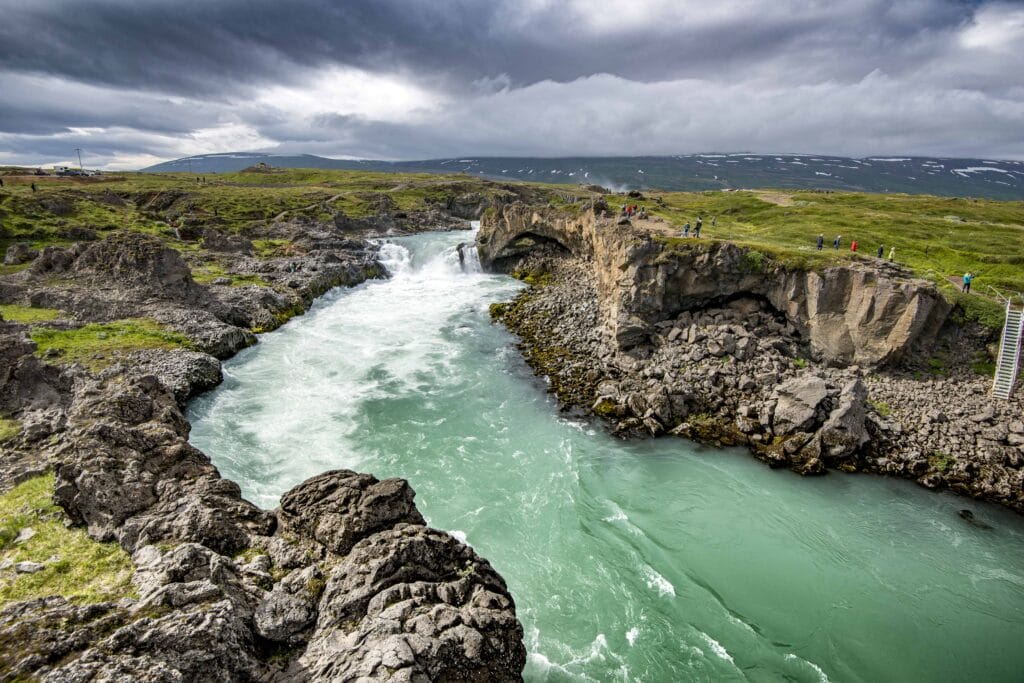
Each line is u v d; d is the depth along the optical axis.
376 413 38.03
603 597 22.80
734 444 34.94
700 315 46.91
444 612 15.77
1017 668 20.36
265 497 27.47
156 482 20.73
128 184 138.88
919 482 31.47
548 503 28.73
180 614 13.49
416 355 49.44
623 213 75.00
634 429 36.84
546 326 55.59
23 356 32.22
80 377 33.53
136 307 48.72
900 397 38.12
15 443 25.84
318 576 16.91
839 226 75.94
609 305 51.25
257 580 16.53
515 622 16.98
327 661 13.72
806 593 23.47
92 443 21.03
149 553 17.05
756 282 45.66
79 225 77.44
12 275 52.66
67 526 19.19
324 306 65.12
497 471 31.47
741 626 21.67
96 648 12.09
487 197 159.50
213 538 18.02
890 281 40.28
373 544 17.34
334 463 31.38
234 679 13.32
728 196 132.25
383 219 126.06
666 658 20.14
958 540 27.05
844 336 42.22
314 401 39.53
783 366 41.22
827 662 20.30
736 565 24.89
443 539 18.56
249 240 85.62
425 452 33.12
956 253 59.78
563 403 40.66
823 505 29.39
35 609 14.21
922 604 23.12
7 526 19.00
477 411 39.06
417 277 82.69
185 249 76.94
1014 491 30.33
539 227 78.88
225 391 40.44
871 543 26.67
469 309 64.44
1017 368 37.91
